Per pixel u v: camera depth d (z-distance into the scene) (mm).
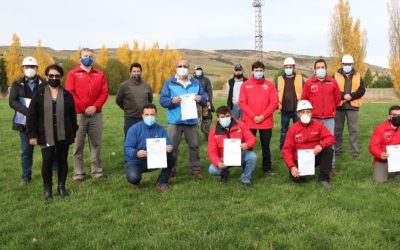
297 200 6750
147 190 7520
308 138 7891
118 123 17844
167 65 68875
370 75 58812
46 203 6766
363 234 5301
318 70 8672
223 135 7914
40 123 6859
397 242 5109
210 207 6457
